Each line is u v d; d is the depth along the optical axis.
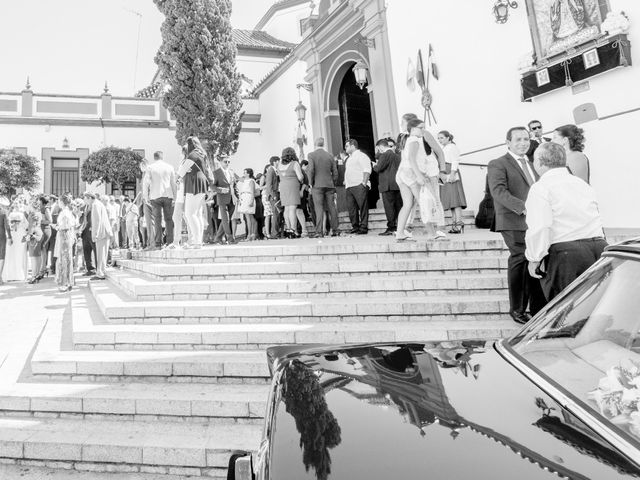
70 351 3.77
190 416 2.92
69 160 19.14
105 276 8.41
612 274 1.37
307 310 4.06
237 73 15.91
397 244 5.25
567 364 1.24
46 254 10.04
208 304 4.27
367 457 0.93
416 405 1.16
